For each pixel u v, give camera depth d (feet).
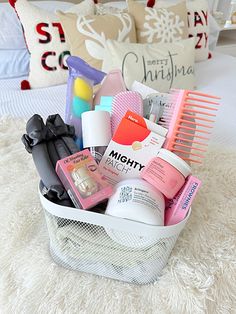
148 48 3.52
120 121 1.58
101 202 1.43
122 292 1.49
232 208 1.96
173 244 1.49
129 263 1.47
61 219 1.39
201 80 4.17
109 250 1.44
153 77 3.45
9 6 4.01
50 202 1.33
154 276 1.53
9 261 1.57
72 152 1.53
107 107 1.75
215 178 2.24
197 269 1.53
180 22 4.30
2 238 1.67
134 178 1.48
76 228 1.40
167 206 1.47
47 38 3.58
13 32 3.91
